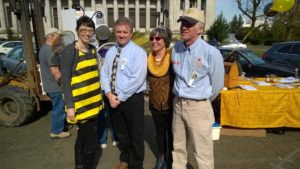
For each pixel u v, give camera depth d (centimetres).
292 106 405
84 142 282
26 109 441
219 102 411
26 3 436
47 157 353
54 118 399
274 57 873
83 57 256
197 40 236
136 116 275
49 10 5059
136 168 292
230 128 416
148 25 5438
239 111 397
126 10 5409
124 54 264
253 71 712
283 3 409
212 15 5112
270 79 466
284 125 412
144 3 5450
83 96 258
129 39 268
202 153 255
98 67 282
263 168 325
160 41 266
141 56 265
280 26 2541
